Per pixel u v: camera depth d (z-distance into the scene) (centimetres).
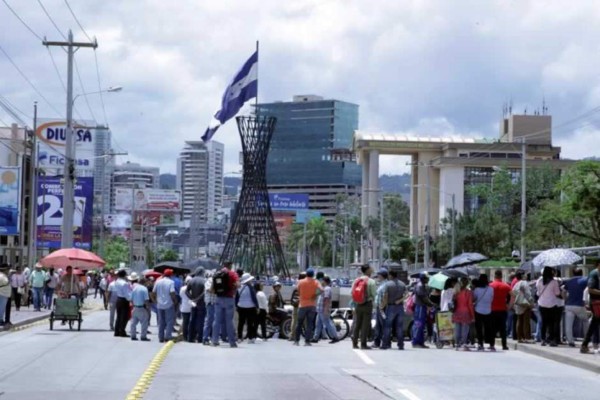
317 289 2630
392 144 14638
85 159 8994
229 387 1619
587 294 2375
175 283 3070
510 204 9944
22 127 8450
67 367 1952
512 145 13800
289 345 2639
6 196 6481
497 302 2462
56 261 3472
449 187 13900
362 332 2495
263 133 5712
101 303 5619
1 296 3080
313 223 16350
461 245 9000
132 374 1822
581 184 4822
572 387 1670
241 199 5747
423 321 2597
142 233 15312
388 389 1598
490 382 1728
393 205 17138
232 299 2514
